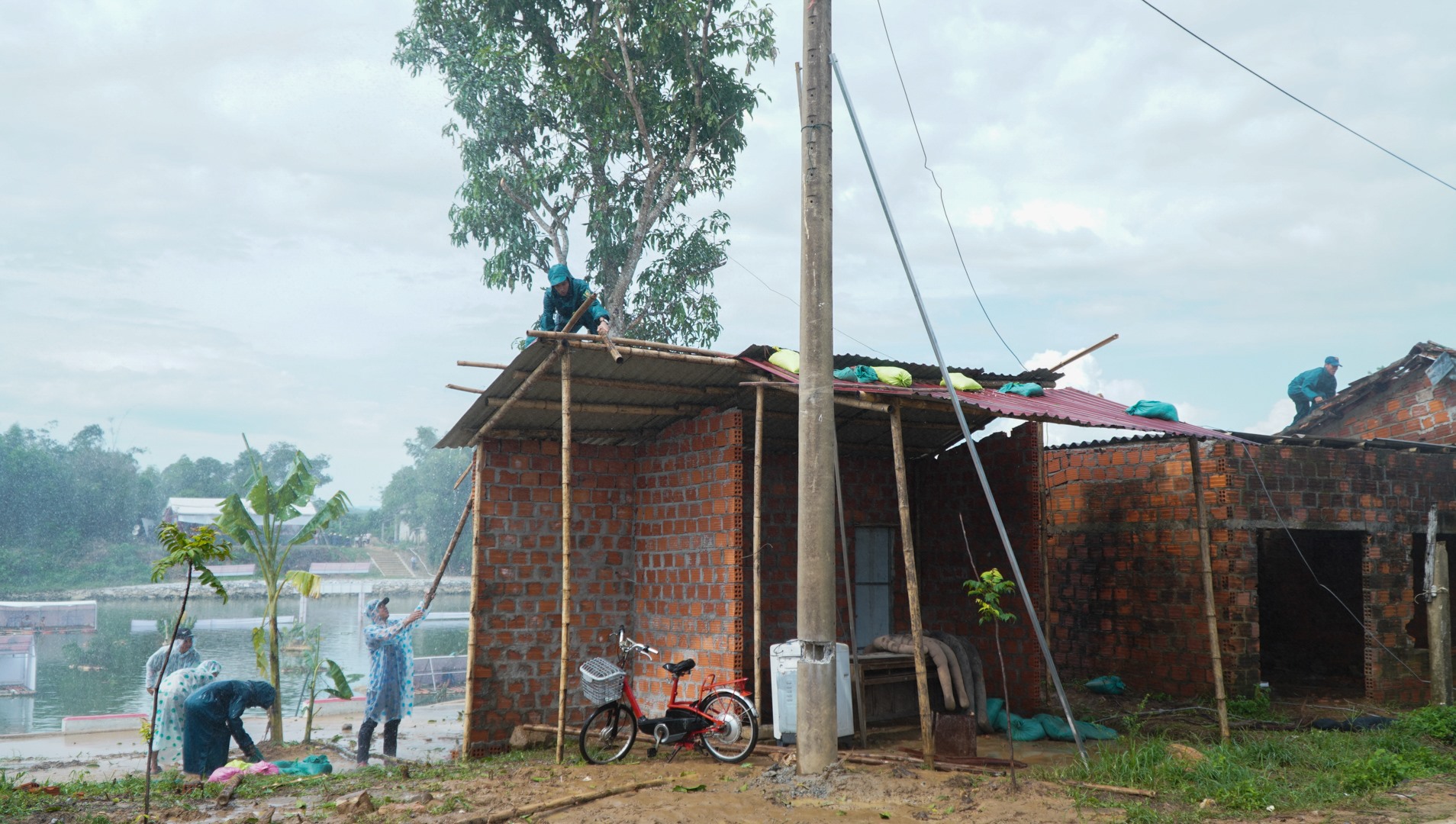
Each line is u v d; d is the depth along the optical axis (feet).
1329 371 58.75
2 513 269.85
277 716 39.99
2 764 36.76
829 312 26.35
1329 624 51.52
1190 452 30.94
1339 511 44.01
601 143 69.46
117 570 266.36
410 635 34.42
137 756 39.22
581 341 28.94
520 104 69.05
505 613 33.45
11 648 103.81
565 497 29.07
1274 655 53.72
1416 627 50.11
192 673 32.50
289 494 42.93
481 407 32.40
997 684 38.01
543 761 29.07
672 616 33.86
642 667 35.04
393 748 33.78
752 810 22.04
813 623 25.29
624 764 27.94
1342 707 40.98
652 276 71.36
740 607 31.17
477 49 67.46
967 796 22.61
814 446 25.80
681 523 33.86
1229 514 41.78
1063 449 50.16
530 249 70.08
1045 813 21.07
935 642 34.94
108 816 22.44
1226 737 28.66
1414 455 46.37
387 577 294.66
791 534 39.09
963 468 40.42
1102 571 47.62
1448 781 24.61
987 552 38.91
